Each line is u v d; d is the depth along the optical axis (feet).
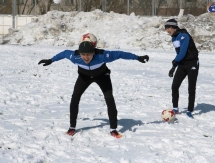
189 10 120.67
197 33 101.65
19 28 116.78
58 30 105.19
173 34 24.41
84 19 109.81
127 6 121.70
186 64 24.80
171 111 23.53
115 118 20.20
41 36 103.81
